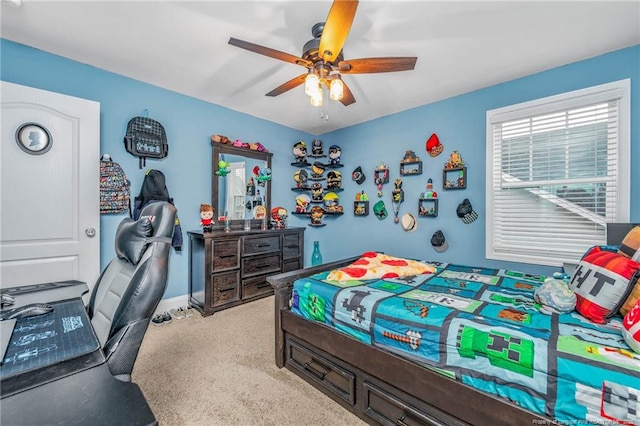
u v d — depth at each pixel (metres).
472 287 1.71
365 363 1.42
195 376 1.78
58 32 1.91
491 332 1.09
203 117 3.10
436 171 3.11
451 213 3.01
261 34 1.92
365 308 1.46
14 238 1.95
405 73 2.45
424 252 3.23
